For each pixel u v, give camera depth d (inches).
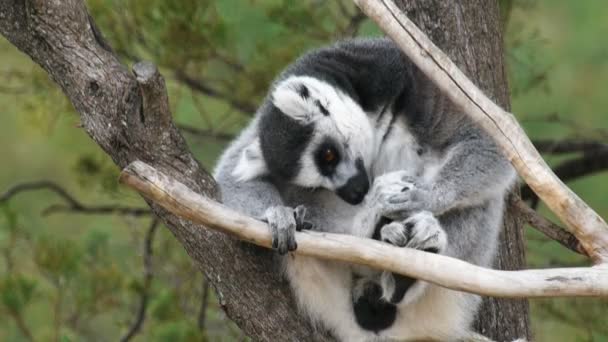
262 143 411.8
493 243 410.9
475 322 438.6
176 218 374.3
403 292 385.4
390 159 416.8
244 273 374.9
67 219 655.1
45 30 370.0
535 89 568.1
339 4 552.4
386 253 332.8
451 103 406.3
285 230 346.3
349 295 409.4
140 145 363.9
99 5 530.0
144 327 551.2
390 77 411.2
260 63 539.5
